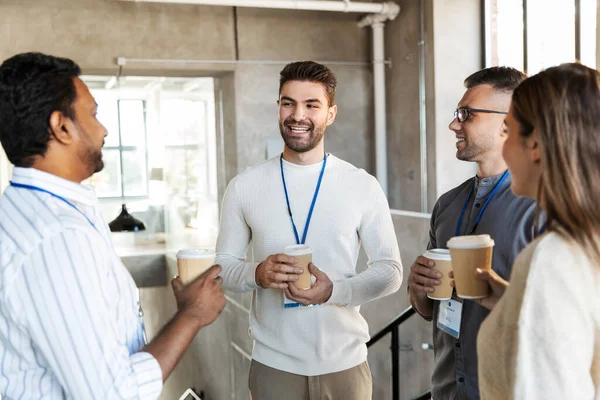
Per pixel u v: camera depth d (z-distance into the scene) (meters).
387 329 2.92
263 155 5.29
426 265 1.55
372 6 4.74
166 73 5.29
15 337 1.06
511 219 1.55
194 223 6.21
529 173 1.08
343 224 2.02
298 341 1.97
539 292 0.95
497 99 1.60
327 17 5.33
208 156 5.76
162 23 4.94
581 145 0.98
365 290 1.96
